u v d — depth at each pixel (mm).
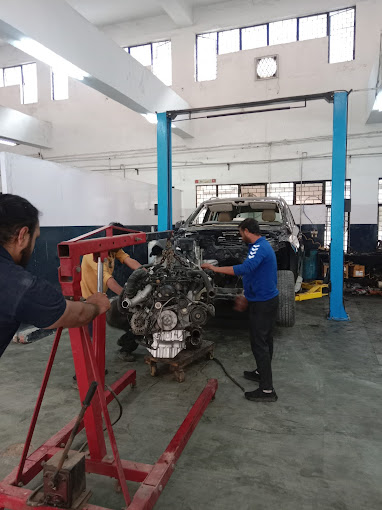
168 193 6145
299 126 9289
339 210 5039
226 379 3139
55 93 11477
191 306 2982
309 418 2492
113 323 3359
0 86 11945
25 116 10227
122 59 5727
